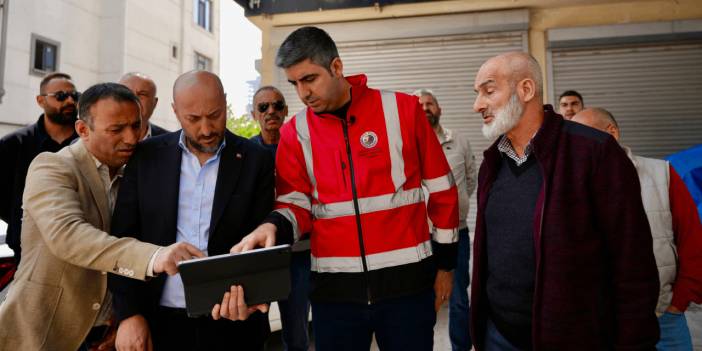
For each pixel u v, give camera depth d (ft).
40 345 4.86
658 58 17.42
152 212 5.03
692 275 5.72
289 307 9.16
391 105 5.92
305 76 5.43
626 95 17.60
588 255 4.37
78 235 4.48
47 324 4.91
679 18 17.12
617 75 17.65
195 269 3.97
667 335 5.98
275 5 18.04
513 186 4.95
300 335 9.22
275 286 4.31
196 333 5.05
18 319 4.85
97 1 43.27
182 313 5.06
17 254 8.44
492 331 5.31
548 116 4.72
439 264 6.05
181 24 52.80
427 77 18.43
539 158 4.59
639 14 17.39
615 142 4.47
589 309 4.34
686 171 12.25
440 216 6.09
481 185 5.38
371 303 5.58
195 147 5.13
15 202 8.46
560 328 4.33
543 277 4.45
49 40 37.78
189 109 4.74
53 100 8.64
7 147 8.60
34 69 36.27
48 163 4.94
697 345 10.05
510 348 5.00
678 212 5.87
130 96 5.13
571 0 17.08
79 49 41.19
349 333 5.74
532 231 4.69
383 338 5.78
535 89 4.84
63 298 4.97
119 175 5.55
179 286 5.08
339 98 5.75
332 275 5.73
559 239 4.36
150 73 47.62
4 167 8.56
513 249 4.83
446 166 6.15
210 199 5.24
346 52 18.98
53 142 8.93
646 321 4.13
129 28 44.24
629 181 4.32
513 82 4.81
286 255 4.28
